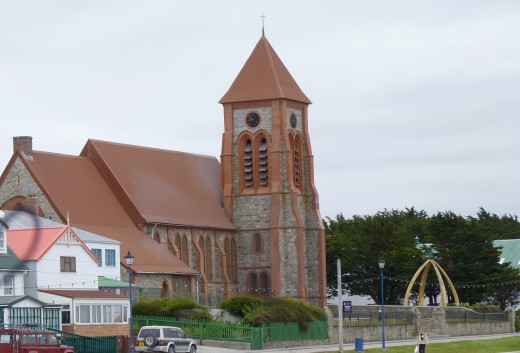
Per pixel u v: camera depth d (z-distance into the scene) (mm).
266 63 172125
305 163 173000
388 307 153000
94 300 108375
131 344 96062
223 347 112312
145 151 162375
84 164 149625
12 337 85938
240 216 169250
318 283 170375
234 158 170875
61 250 112938
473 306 163500
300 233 167000
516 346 124812
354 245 186750
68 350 88500
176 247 155250
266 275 167000
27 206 137750
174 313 119188
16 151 139750
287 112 170000
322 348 115750
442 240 181250
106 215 144875
